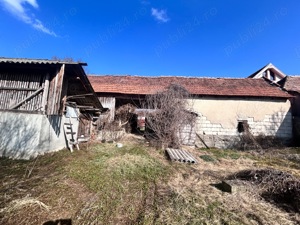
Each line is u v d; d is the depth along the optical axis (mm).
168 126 8602
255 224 2916
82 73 6145
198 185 4508
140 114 12297
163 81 13922
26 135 5500
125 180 4414
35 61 5316
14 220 2619
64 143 7449
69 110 8047
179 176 5117
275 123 11773
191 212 3154
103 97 12188
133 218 2930
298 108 12484
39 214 2797
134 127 14773
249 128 11727
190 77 14828
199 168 6094
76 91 7938
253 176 4613
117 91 12062
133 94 12062
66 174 4320
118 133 10969
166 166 5840
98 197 3461
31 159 5305
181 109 9086
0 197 3152
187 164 6414
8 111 5586
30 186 3637
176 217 2975
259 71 20141
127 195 3689
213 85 13273
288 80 14594
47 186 3684
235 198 3758
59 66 5715
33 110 5688
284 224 2947
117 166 5148
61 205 3086
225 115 12031
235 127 11875
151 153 7336
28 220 2646
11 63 5449
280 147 10680
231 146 11609
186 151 8258
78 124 9281
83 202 3252
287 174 4152
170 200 3557
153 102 9484
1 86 5832
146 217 2934
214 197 3795
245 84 13406
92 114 11688
